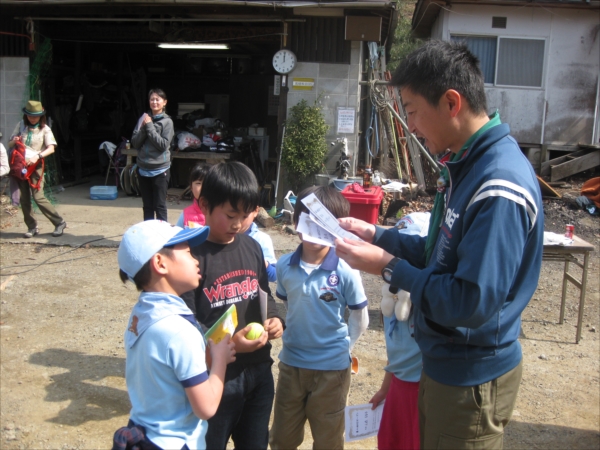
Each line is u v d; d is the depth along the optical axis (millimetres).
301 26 8828
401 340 2416
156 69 14359
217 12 8922
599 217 9312
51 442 3225
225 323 1959
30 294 5617
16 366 4129
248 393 2262
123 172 10320
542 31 11875
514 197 1557
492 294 1512
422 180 10203
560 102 12055
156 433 1766
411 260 2156
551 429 3473
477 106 1707
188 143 10242
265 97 14094
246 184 2174
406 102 1778
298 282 2594
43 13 9422
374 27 8469
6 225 8219
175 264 1832
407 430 2398
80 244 7328
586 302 5781
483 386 1735
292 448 2707
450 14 11992
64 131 11609
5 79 9836
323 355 2564
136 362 1812
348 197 6223
